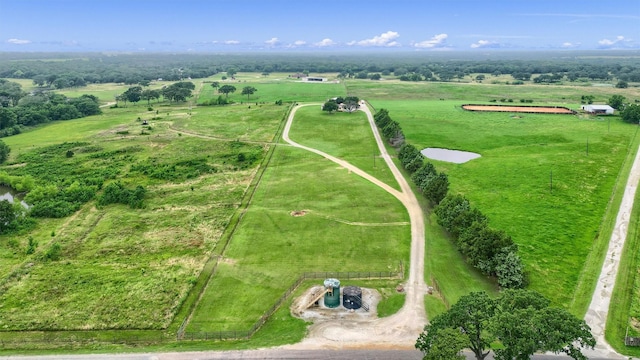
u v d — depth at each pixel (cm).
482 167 12088
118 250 7969
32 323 5931
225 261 7475
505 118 18438
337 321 5841
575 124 16838
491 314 4350
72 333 5728
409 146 12669
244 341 5488
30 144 15875
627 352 5119
